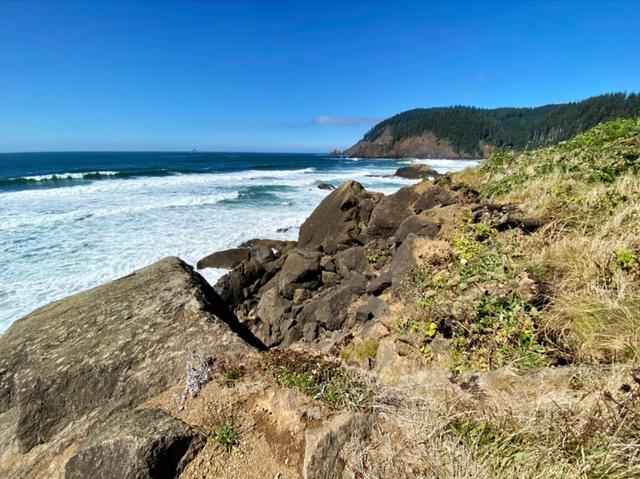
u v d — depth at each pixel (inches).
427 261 192.9
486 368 107.7
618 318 89.5
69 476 74.1
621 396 67.9
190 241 489.4
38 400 98.2
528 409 71.7
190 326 113.8
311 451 69.5
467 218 218.1
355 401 79.5
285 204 767.7
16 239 470.6
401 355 136.8
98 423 90.5
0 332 264.7
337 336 228.8
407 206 332.2
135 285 142.0
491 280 139.8
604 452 58.4
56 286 339.3
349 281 281.9
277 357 97.7
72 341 113.7
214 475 71.7
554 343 100.2
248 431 79.3
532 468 60.6
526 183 223.3
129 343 108.6
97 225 550.0
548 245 144.0
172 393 93.0
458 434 69.3
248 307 351.9
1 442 97.6
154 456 71.0
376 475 64.5
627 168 176.7
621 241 117.6
